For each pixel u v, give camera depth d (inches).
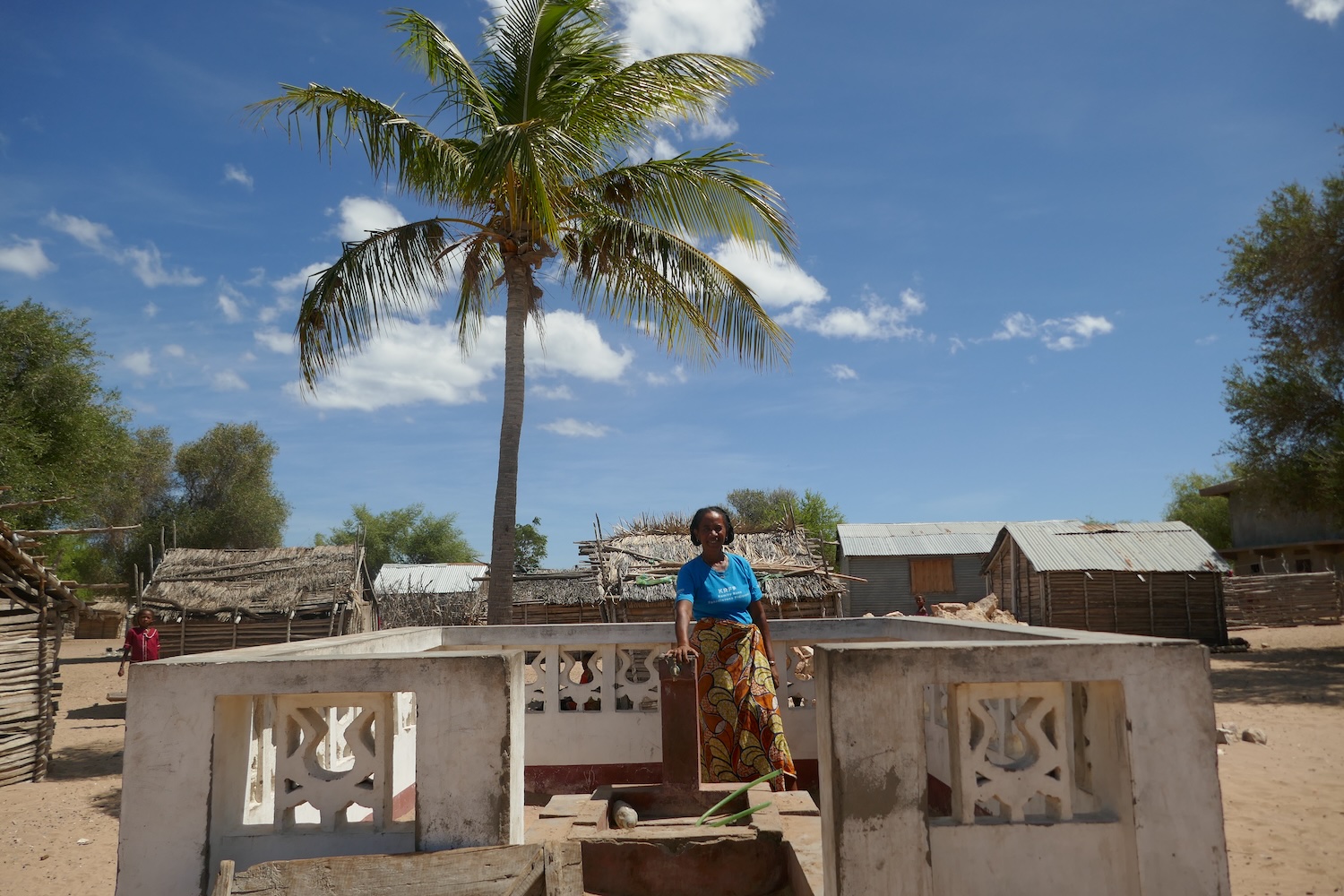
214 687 111.4
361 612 944.3
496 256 454.3
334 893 101.6
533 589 764.0
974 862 103.6
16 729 389.1
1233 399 839.7
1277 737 382.6
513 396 410.9
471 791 107.6
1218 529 1616.6
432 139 381.7
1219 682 612.7
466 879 102.6
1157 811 102.7
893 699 101.9
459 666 109.3
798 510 1849.2
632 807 144.9
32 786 384.5
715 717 174.2
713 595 179.6
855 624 221.3
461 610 1005.8
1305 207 753.0
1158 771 103.3
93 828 293.7
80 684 836.6
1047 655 104.1
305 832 112.3
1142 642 106.0
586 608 743.7
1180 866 101.9
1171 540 941.8
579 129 410.3
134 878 109.0
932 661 102.7
